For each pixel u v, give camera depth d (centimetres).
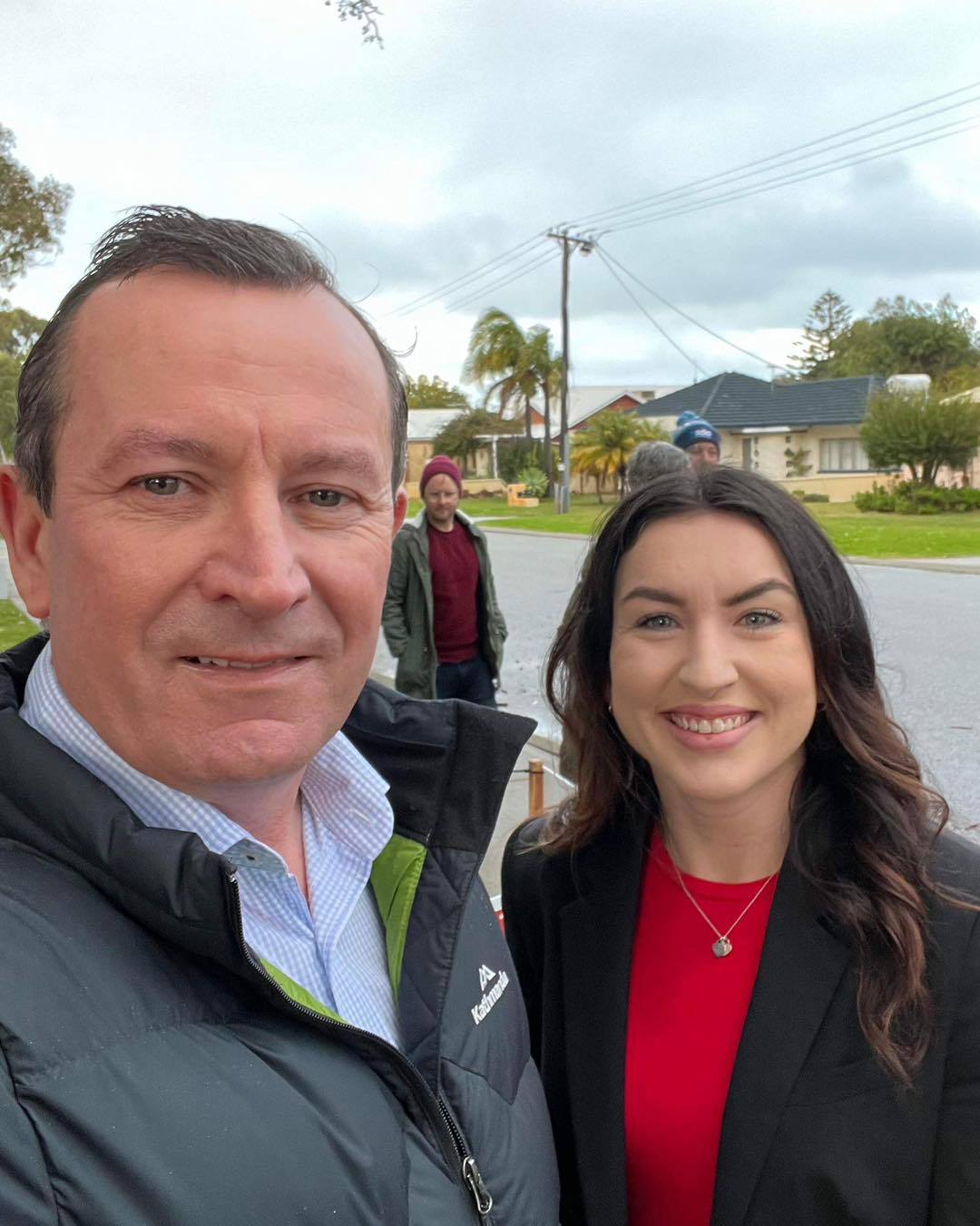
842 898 58
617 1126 62
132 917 37
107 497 38
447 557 227
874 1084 56
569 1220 67
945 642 377
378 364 44
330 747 53
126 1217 32
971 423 1161
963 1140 55
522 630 430
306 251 42
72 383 39
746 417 1517
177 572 38
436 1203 43
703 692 60
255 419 38
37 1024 32
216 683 39
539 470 1638
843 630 62
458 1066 51
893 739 62
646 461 185
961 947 56
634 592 63
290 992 41
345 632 42
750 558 60
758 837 64
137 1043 35
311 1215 36
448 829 57
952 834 64
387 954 55
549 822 75
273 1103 36
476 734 57
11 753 38
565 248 1355
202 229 40
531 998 75
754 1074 58
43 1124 31
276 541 38
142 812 41
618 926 66
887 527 957
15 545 43
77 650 39
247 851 44
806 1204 56
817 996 58
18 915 35
